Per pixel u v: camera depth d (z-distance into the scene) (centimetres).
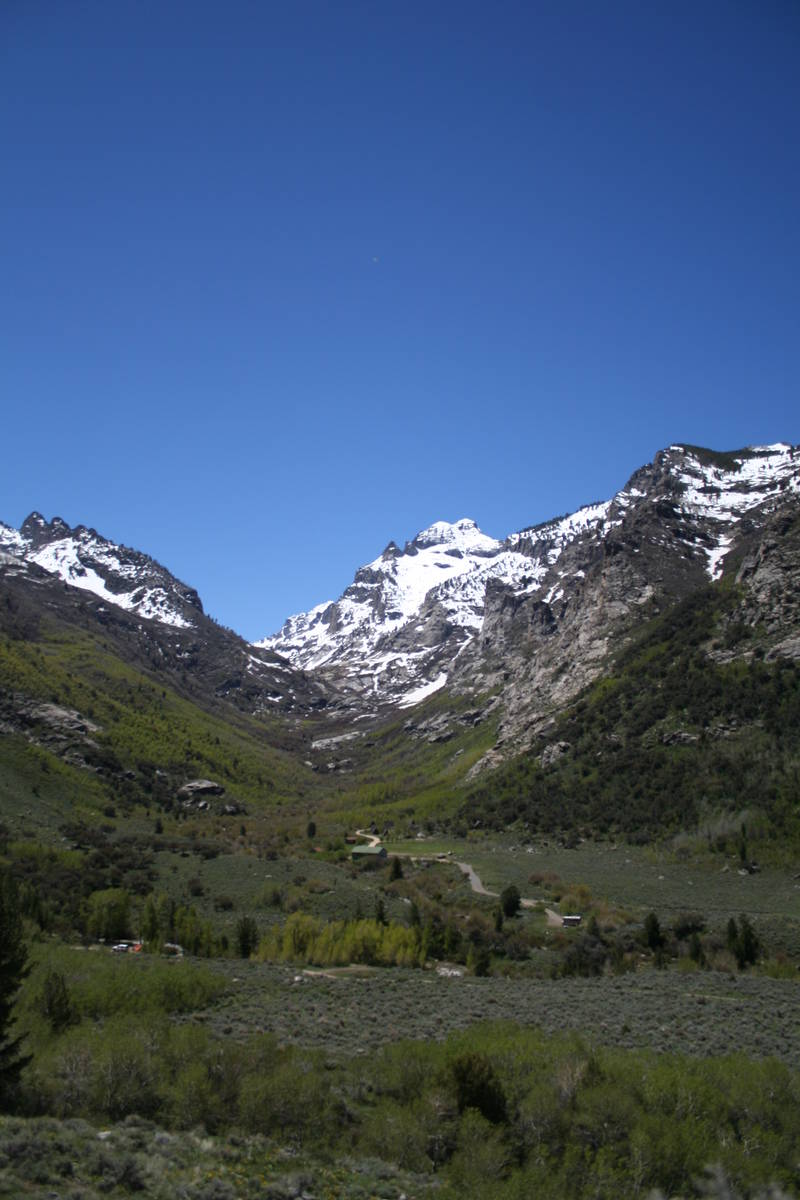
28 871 11469
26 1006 4888
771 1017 6025
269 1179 3139
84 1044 4034
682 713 16362
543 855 14162
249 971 7606
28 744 18625
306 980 7262
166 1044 4172
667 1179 3409
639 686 18225
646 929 9781
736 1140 3638
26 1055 4072
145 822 17100
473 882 12912
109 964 6531
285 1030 5406
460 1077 3806
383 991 6888
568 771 17138
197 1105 3725
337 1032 5394
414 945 9244
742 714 15338
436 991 6950
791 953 9188
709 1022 5797
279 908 11475
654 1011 6119
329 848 16200
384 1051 4484
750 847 12412
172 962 7506
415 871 13875
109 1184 2802
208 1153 3300
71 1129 3216
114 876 12112
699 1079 3859
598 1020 5794
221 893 12006
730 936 9181
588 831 14788
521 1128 3688
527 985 7481
